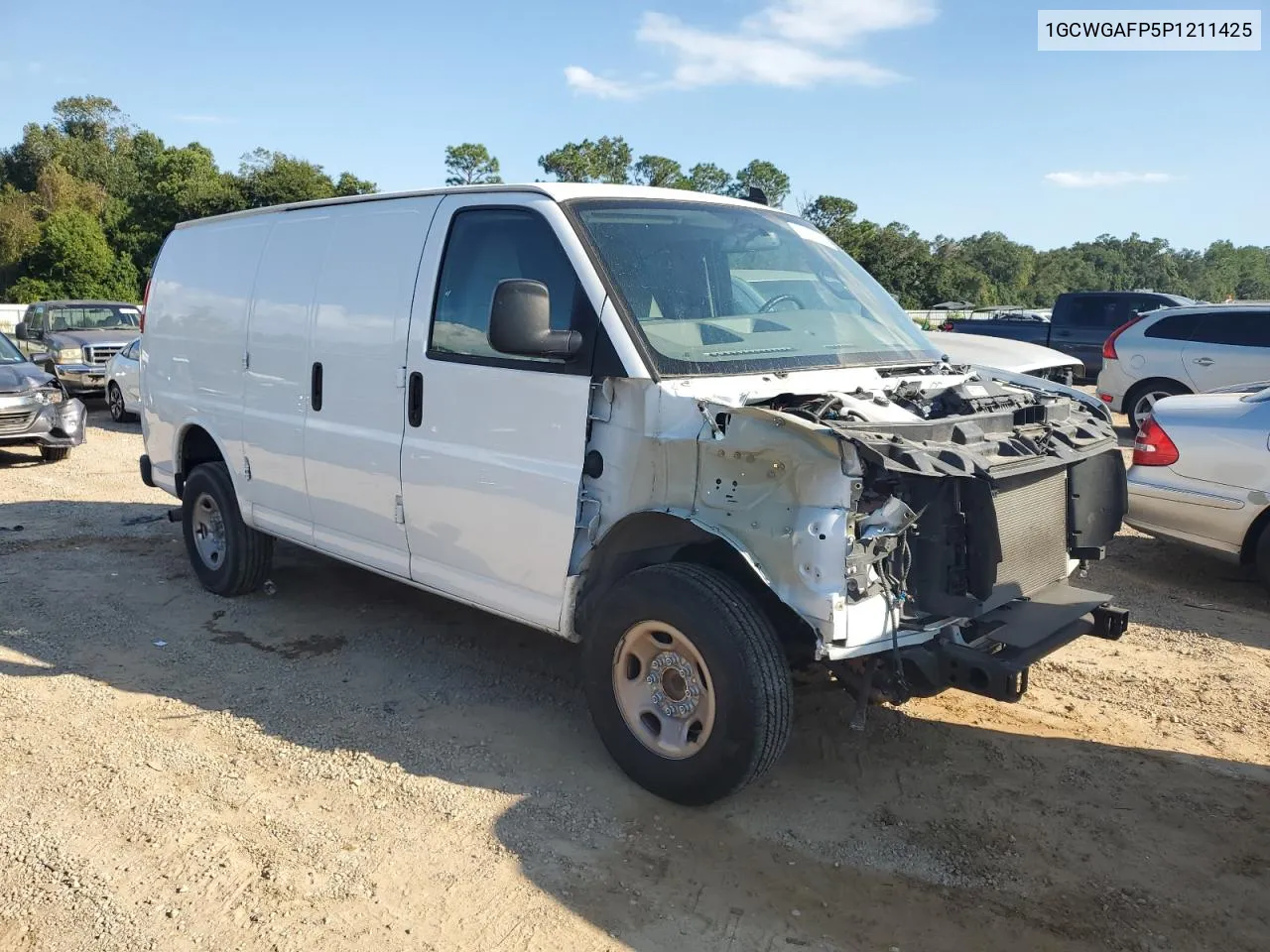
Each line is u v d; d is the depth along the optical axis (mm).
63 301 18078
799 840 3447
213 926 2945
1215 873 3309
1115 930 2996
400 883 3172
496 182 4238
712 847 3398
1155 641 5512
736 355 3777
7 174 81688
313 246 5082
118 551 7148
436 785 3787
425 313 4332
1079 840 3490
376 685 4754
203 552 6191
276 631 5500
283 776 3848
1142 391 12984
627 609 3590
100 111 91250
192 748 4078
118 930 2922
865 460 3113
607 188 4184
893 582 3275
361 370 4656
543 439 3832
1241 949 2924
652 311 3732
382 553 4734
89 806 3600
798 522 3152
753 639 3299
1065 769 4012
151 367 6508
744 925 2988
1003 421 3762
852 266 4973
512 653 5199
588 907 3057
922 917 3039
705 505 3395
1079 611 3672
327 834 3445
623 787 3787
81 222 53844
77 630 5457
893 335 4504
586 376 3670
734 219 4500
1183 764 4074
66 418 10969
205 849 3340
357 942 2883
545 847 3377
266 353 5316
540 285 3535
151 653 5148
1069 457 3627
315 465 4988
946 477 3154
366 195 4828
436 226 4375
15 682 4715
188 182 58500
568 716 4434
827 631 3127
